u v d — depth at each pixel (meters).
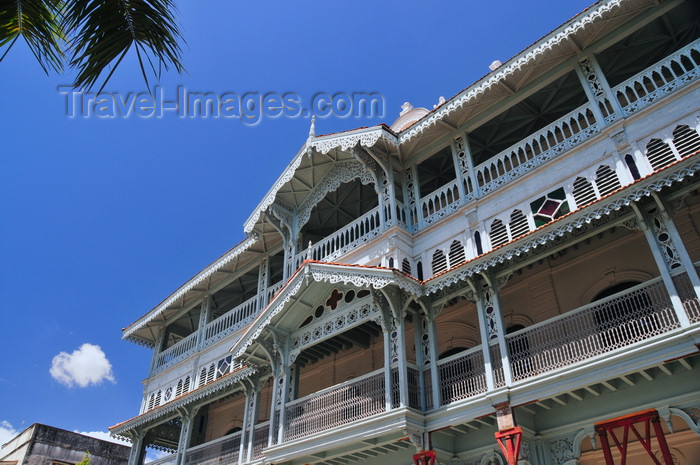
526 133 14.70
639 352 8.72
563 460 9.95
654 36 12.34
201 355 19.23
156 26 6.20
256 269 19.72
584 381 9.18
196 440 19.44
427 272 12.84
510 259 11.09
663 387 9.24
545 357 10.22
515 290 13.15
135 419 19.39
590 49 12.05
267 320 13.70
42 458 30.66
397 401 11.21
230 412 19.53
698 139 9.67
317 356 15.27
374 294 12.21
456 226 12.82
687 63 12.24
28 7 5.98
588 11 11.35
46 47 6.13
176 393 19.34
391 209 13.63
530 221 11.41
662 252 9.12
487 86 12.62
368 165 14.52
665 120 10.23
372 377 11.91
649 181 9.02
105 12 6.00
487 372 10.42
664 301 9.09
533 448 10.17
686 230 10.95
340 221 18.22
